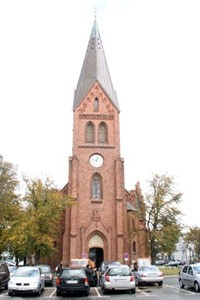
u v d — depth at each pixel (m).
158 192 54.31
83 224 56.47
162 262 103.62
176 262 96.31
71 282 25.72
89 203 57.50
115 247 55.62
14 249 54.72
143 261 48.25
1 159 59.50
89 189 58.25
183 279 31.06
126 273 27.30
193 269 29.33
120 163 59.75
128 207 63.34
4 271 30.69
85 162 59.66
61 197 52.16
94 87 63.75
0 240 52.81
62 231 57.69
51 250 50.31
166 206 54.00
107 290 27.73
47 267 36.69
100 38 70.00
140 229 55.75
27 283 25.92
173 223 53.69
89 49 68.75
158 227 53.59
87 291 25.78
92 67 66.00
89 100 63.12
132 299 23.30
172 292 27.67
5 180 57.34
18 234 48.03
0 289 28.81
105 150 60.47
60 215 54.44
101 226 56.31
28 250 49.12
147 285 34.28
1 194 56.34
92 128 62.06
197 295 25.39
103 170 59.44
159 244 53.19
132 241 59.03
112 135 61.53
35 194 50.38
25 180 56.50
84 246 55.25
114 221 56.94
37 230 48.44
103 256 55.34
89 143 60.84
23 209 52.06
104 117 62.44
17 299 23.92
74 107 62.59
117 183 58.34
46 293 28.08
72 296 25.66
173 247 54.62
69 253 54.62
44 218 49.03
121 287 26.75
